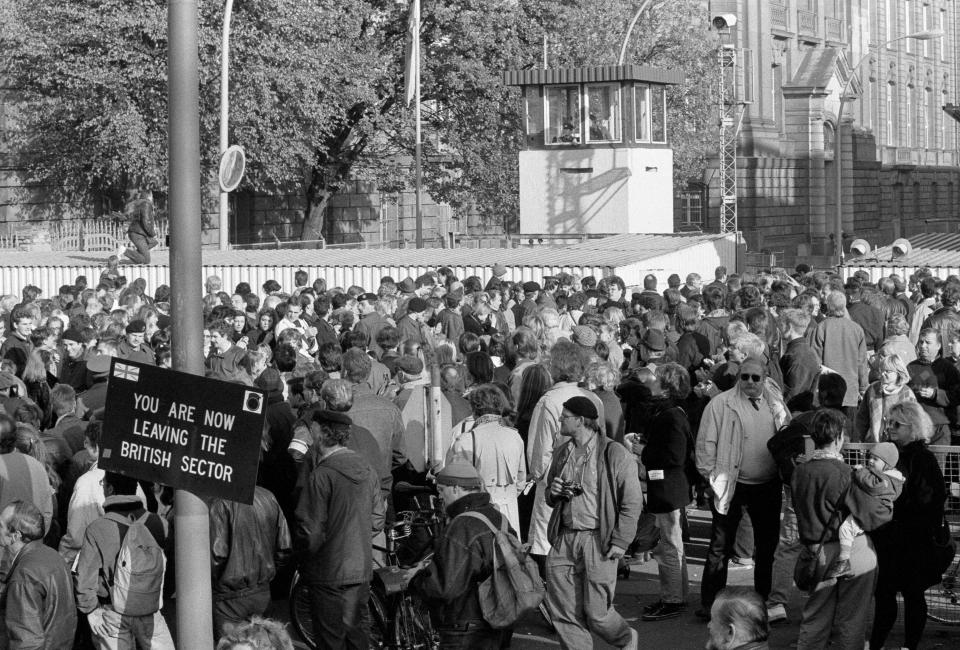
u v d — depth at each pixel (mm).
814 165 94188
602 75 47969
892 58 118812
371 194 77000
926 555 10633
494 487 11430
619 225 48531
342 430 9844
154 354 16281
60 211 57125
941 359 13391
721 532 12156
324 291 22812
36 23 48875
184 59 7500
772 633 11938
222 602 9625
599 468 10133
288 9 48250
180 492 7512
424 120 61562
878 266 30469
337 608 9773
